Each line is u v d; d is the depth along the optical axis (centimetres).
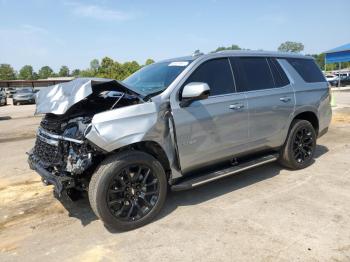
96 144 346
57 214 437
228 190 492
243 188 497
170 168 407
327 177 532
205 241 354
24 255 346
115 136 353
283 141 538
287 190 483
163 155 401
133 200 384
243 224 386
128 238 368
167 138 397
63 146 376
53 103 388
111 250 346
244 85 477
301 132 562
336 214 403
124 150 378
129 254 337
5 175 614
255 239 353
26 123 1464
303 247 335
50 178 371
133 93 390
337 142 776
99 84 379
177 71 432
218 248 340
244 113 464
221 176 442
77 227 399
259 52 524
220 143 443
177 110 399
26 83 6412
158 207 400
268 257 321
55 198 491
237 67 479
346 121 1083
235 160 485
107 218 365
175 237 365
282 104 516
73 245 360
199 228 382
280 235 359
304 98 554
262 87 500
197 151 421
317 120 587
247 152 488
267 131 502
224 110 441
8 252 353
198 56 454
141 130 370
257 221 392
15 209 457
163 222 400
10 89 4906
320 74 608
